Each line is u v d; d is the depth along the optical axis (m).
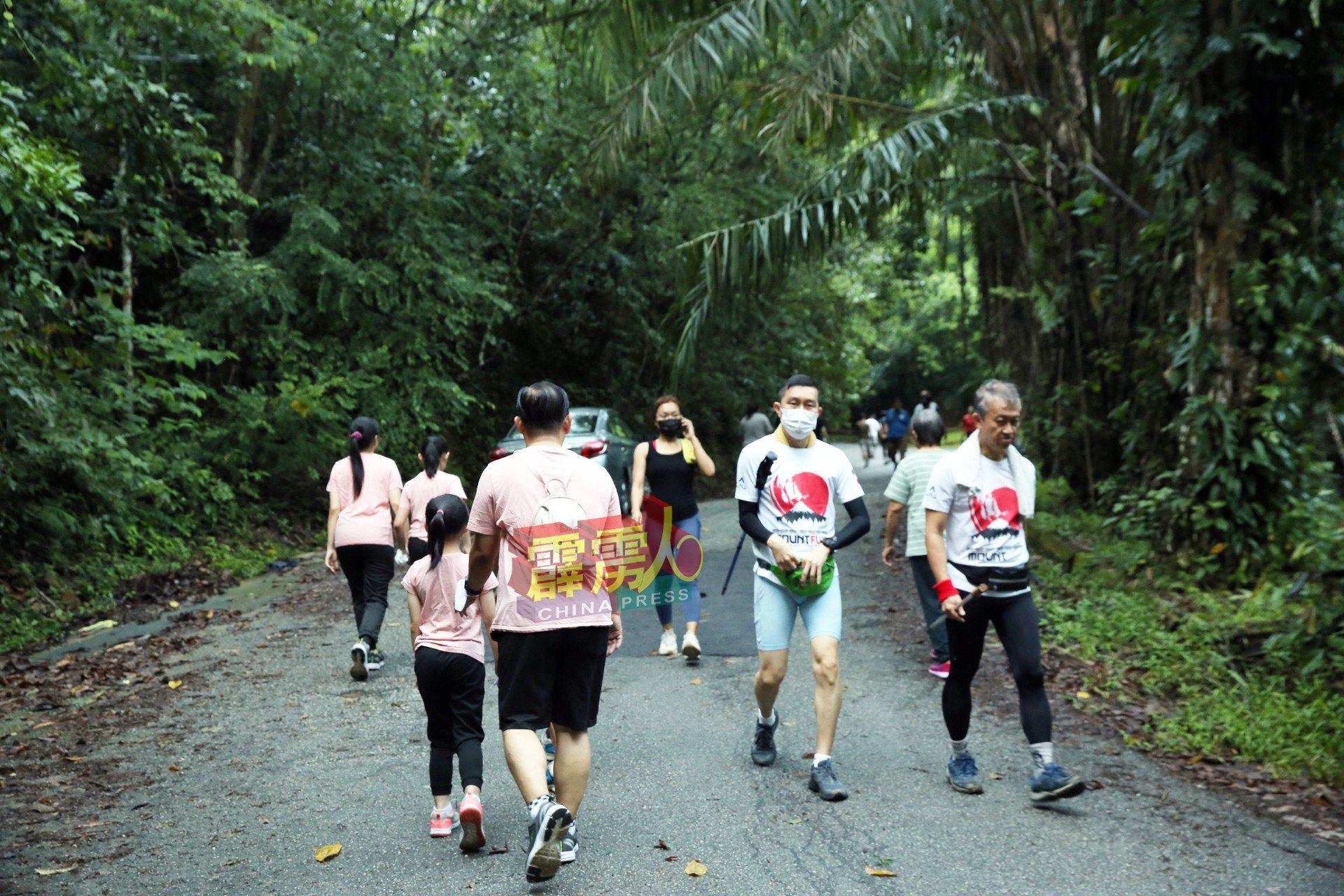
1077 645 7.07
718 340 23.70
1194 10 8.01
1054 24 11.66
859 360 36.88
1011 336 15.21
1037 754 4.45
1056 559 9.70
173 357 11.88
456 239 16.97
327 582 10.84
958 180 11.56
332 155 15.59
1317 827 4.38
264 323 14.88
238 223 14.41
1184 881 3.75
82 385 11.35
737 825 4.30
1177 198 8.98
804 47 12.09
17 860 4.07
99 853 4.14
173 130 12.11
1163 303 9.77
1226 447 8.04
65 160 9.30
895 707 6.06
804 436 4.78
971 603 4.55
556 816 3.49
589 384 24.03
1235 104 8.05
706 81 10.29
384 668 7.21
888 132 11.08
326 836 4.29
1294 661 6.34
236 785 4.94
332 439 14.20
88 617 9.05
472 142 17.66
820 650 4.71
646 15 11.11
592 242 20.62
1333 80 8.06
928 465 6.73
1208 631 6.93
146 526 11.51
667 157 19.84
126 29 11.61
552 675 3.83
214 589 10.44
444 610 4.24
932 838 4.15
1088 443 11.79
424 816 4.49
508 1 17.02
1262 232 8.18
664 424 6.95
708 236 10.58
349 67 14.58
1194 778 4.97
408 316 15.81
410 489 6.85
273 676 7.02
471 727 4.19
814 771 4.65
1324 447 8.64
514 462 3.85
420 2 17.70
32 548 9.88
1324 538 7.49
